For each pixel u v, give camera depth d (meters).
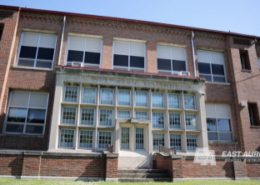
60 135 13.06
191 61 17.70
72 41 16.69
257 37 19.09
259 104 17.33
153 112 14.51
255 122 17.14
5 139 13.68
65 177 10.21
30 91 14.99
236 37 18.94
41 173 10.12
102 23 17.33
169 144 14.02
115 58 16.94
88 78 14.16
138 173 11.37
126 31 17.52
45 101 14.96
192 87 15.25
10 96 14.74
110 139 13.53
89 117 13.73
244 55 19.05
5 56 14.81
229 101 17.27
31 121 14.48
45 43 16.33
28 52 15.92
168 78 14.98
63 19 16.75
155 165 13.07
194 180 11.20
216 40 18.86
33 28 16.25
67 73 14.00
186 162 11.52
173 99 14.97
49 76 15.25
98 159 10.72
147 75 14.80
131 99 14.39
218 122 16.84
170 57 17.84
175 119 14.69
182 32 18.39
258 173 12.48
